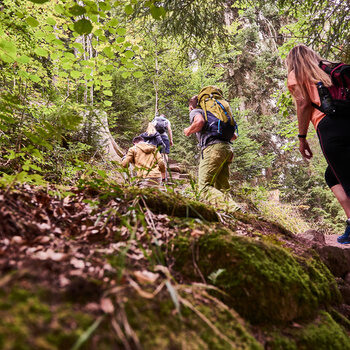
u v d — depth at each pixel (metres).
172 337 0.81
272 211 5.14
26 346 0.60
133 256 1.21
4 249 0.95
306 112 2.18
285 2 4.61
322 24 4.36
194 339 0.84
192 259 1.31
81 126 4.95
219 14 4.21
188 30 4.20
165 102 11.93
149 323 0.82
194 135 10.46
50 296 0.78
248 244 1.42
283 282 1.30
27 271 0.84
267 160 11.31
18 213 1.27
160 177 3.62
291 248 2.03
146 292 0.96
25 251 1.00
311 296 1.40
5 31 3.28
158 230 1.50
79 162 2.24
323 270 1.87
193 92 10.60
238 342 0.93
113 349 0.70
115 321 0.77
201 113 3.02
